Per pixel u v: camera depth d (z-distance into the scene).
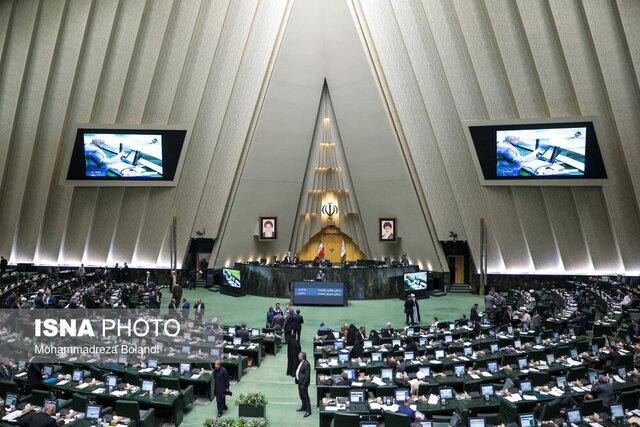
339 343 12.91
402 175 24.94
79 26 21.95
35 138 23.83
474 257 24.69
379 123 24.52
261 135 24.70
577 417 8.24
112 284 23.08
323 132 27.22
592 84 20.55
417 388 9.51
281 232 27.05
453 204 24.70
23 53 22.16
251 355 13.23
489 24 21.02
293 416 9.93
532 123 21.78
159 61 22.92
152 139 23.92
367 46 23.58
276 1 22.77
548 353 12.57
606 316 16.45
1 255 25.56
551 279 24.25
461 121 22.59
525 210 23.59
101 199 25.44
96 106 23.61
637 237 22.64
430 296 24.30
